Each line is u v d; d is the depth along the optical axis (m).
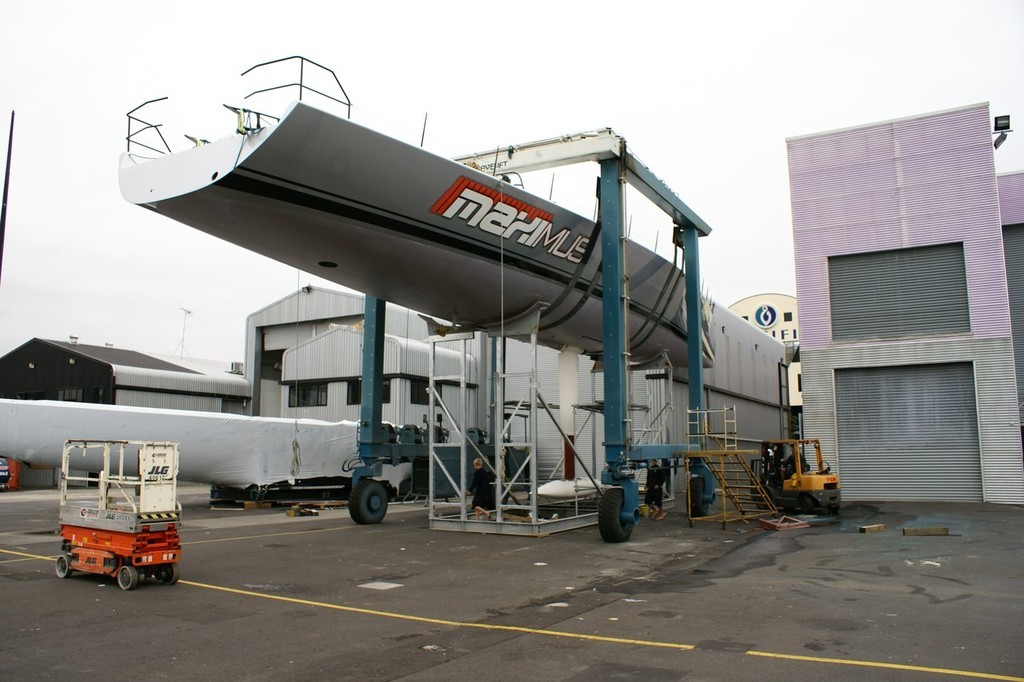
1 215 15.68
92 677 5.14
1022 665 5.36
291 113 9.24
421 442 17.83
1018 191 22.12
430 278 13.05
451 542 12.65
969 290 20.36
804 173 22.56
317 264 12.45
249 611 7.23
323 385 31.20
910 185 21.22
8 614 7.05
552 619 6.93
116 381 30.86
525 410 17.12
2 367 34.94
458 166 11.48
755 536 13.55
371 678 5.14
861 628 6.49
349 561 10.48
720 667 5.33
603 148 13.41
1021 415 21.56
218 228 11.16
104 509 8.55
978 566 9.86
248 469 20.17
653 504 17.25
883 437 21.19
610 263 13.56
